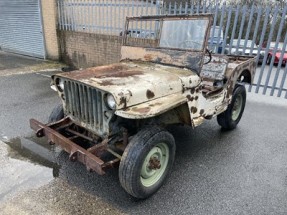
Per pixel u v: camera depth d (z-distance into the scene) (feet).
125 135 8.45
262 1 37.70
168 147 8.74
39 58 33.78
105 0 25.80
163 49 10.55
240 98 13.98
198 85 9.72
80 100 8.43
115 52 25.66
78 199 8.34
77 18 28.35
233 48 21.48
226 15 22.47
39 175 9.50
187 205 8.28
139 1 23.20
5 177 9.30
